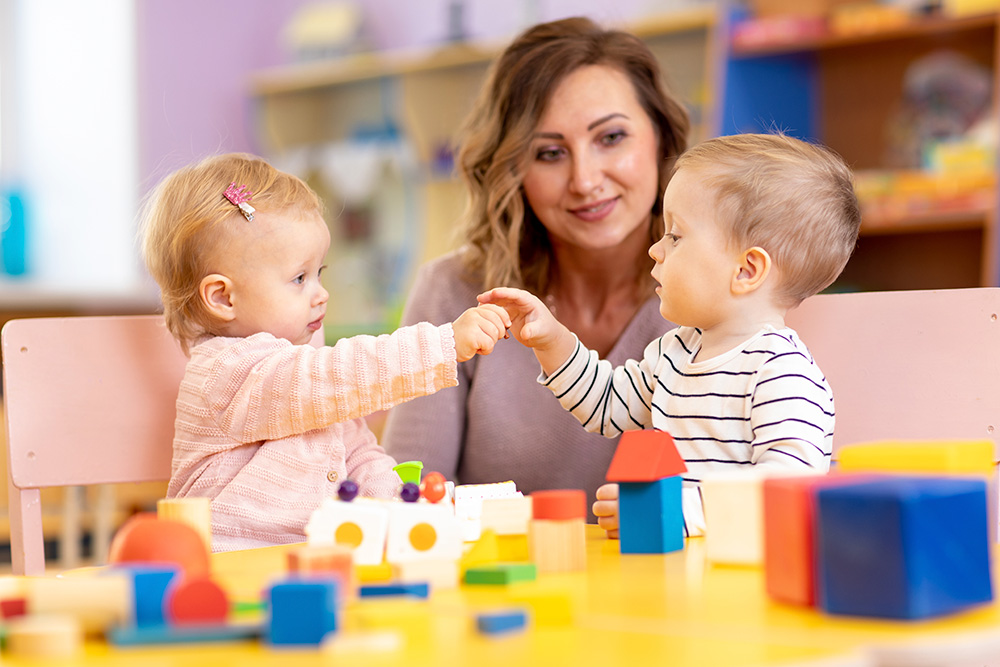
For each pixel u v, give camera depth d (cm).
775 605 60
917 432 120
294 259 119
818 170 103
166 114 380
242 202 118
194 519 77
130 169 383
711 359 100
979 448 71
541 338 112
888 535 55
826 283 106
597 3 330
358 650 52
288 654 52
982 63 281
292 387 108
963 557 57
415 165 372
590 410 113
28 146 424
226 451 113
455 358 107
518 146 138
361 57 376
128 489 273
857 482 60
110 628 56
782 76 300
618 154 134
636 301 142
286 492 112
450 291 149
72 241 404
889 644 51
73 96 405
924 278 292
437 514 76
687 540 91
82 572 79
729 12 291
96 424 129
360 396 107
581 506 76
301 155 396
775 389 95
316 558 66
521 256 147
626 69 140
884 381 123
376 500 80
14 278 401
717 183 101
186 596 57
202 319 120
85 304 324
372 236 389
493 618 54
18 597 61
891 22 276
